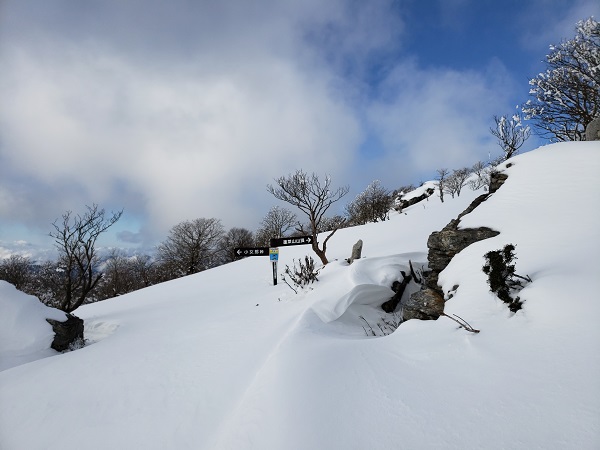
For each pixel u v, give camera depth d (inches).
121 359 220.5
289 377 114.8
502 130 706.8
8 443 135.4
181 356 213.0
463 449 67.5
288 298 339.6
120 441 129.2
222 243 1856.5
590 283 107.3
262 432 91.6
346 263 438.3
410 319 165.8
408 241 556.4
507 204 205.3
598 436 60.8
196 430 127.4
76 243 468.4
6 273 1015.6
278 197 546.6
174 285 657.0
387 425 80.7
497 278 123.0
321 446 78.6
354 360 120.3
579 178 187.2
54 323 287.6
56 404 161.6
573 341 89.4
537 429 66.9
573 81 372.8
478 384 86.9
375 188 1621.6
